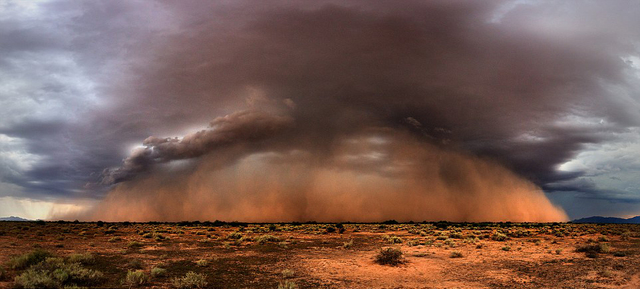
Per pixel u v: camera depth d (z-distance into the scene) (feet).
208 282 51.03
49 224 205.36
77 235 126.52
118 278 51.03
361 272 61.72
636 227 210.59
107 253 78.07
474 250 92.58
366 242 118.62
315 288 49.39
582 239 124.36
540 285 51.13
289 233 160.76
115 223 257.34
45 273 42.88
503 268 65.51
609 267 63.93
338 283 52.80
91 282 46.55
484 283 53.26
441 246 102.12
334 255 83.30
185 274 56.13
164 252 83.10
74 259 60.18
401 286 51.29
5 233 121.29
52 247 85.40
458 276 58.70
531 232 161.99
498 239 124.57
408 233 165.17
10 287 40.09
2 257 64.54
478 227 221.66
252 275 57.52
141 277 49.16
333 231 175.22
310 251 91.25
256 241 112.57
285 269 63.41
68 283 44.19
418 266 68.03
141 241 108.99
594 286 49.73
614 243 108.17
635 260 71.87
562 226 220.02
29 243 91.91
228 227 223.30
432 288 50.16
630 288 48.39
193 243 107.55
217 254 82.12
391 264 68.95
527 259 75.87
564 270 61.98
